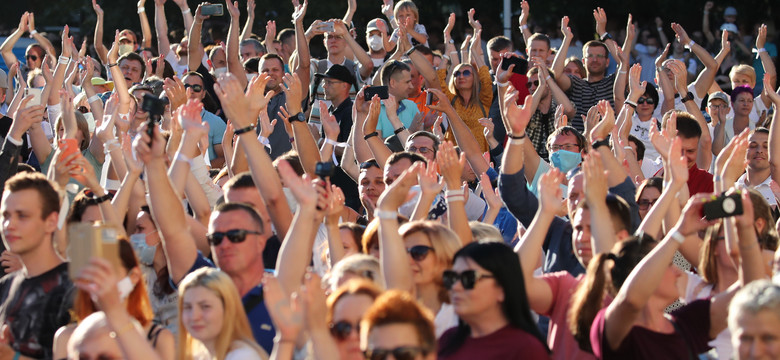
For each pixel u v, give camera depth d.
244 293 17.97
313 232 17.12
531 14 63.56
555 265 20.75
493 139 31.48
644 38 56.75
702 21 63.75
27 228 17.69
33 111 23.94
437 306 17.52
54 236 18.30
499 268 14.83
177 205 18.42
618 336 15.02
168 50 43.84
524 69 37.19
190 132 20.08
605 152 21.97
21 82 35.97
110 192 24.75
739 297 12.90
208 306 15.44
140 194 22.09
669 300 15.39
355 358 14.08
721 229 17.78
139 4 46.28
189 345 15.98
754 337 12.57
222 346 15.44
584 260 18.16
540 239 16.88
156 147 18.28
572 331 15.92
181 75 43.69
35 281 17.92
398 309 12.79
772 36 63.00
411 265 17.31
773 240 18.75
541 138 36.25
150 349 13.27
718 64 40.22
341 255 18.66
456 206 19.03
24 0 59.91
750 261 15.46
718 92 37.75
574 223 18.45
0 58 51.88
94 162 29.19
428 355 12.84
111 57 35.12
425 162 23.55
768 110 40.97
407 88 34.31
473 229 19.48
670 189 17.44
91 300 16.73
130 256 16.08
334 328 14.15
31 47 45.19
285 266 15.59
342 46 40.88
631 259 15.87
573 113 35.88
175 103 30.77
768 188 28.55
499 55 39.94
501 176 21.53
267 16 62.03
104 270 12.92
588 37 64.44
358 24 62.06
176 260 18.47
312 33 40.28
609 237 17.08
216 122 35.22
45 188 17.98
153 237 20.77
